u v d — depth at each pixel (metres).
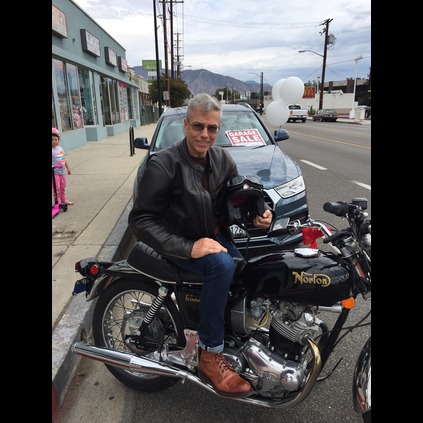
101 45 17.98
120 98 23.22
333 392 2.40
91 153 12.43
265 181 3.95
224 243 2.22
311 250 2.05
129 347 2.40
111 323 2.63
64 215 5.62
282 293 1.97
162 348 2.34
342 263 2.00
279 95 6.21
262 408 2.30
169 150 2.01
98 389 2.51
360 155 12.19
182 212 1.98
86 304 3.14
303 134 20.56
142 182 1.98
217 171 2.06
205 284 1.96
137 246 2.26
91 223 5.25
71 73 13.77
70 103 13.60
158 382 2.40
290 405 2.00
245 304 2.10
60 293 3.32
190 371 2.23
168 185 1.95
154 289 2.31
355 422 2.19
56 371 2.38
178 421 2.23
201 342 2.04
